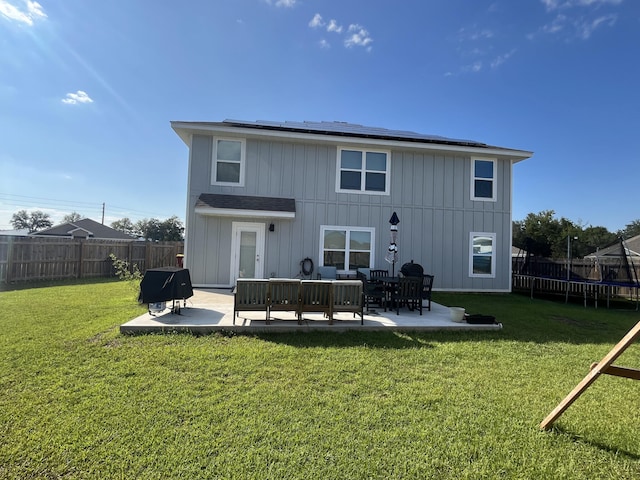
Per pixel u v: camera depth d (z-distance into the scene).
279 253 10.41
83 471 2.07
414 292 7.05
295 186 10.55
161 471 2.09
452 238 11.32
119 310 6.62
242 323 5.59
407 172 11.14
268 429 2.60
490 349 4.97
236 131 9.93
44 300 7.71
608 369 2.55
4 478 1.99
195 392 3.21
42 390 3.16
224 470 2.11
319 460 2.23
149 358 4.09
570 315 8.18
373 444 2.45
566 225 27.62
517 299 10.43
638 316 8.48
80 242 12.72
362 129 12.78
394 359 4.37
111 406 2.89
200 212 9.40
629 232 39.00
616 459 2.39
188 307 6.93
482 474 2.16
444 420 2.83
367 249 10.89
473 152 11.09
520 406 3.15
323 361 4.19
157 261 15.52
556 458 2.38
